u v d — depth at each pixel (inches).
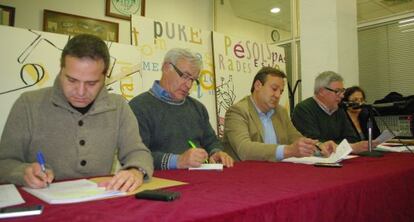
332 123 94.5
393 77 134.2
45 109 46.0
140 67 111.0
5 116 84.3
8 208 24.9
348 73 121.5
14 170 36.7
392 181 43.1
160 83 69.0
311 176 41.2
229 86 132.9
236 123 71.2
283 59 152.6
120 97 53.7
